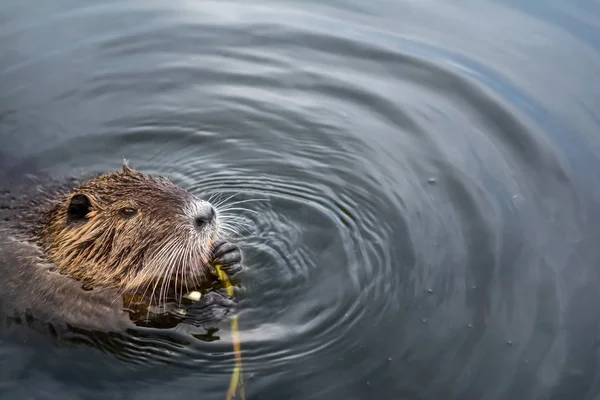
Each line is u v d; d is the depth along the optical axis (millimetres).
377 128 883
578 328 607
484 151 834
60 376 561
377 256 690
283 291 648
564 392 552
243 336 602
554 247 693
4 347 580
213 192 784
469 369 572
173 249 627
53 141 861
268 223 734
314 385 558
